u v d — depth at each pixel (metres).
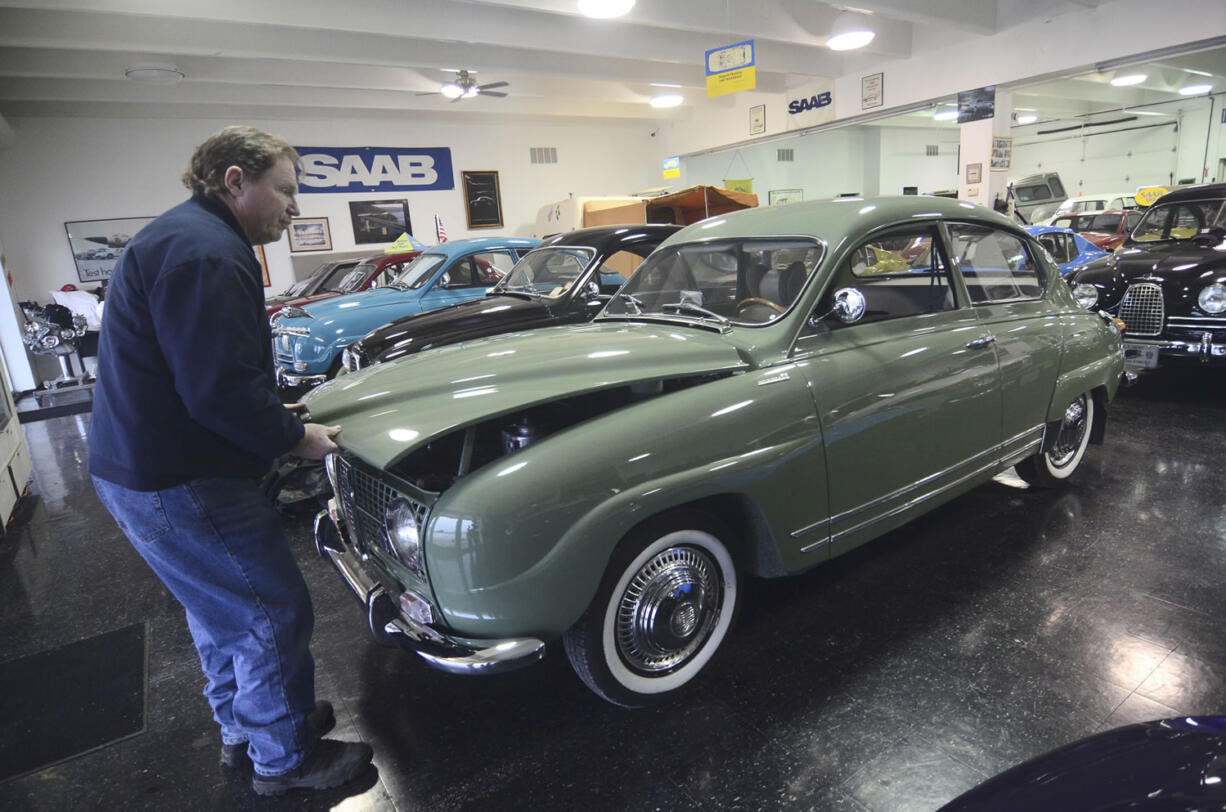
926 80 11.81
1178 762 1.20
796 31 10.51
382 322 6.48
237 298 1.66
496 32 9.57
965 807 1.26
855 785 1.90
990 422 3.03
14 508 4.89
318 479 4.29
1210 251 5.29
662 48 11.05
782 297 2.66
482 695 2.44
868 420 2.51
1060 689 2.22
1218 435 4.55
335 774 2.03
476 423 1.93
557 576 1.87
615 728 2.20
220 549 1.81
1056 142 23.08
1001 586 2.86
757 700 2.28
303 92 12.30
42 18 8.02
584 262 5.37
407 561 1.99
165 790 2.11
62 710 2.54
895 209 2.82
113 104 12.00
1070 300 3.62
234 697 2.13
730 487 2.15
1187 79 17.09
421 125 15.11
